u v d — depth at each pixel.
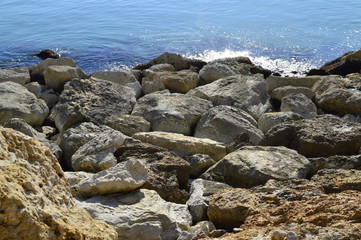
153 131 12.00
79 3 29.34
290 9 26.39
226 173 9.23
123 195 7.60
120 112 12.88
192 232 7.08
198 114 12.30
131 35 22.86
